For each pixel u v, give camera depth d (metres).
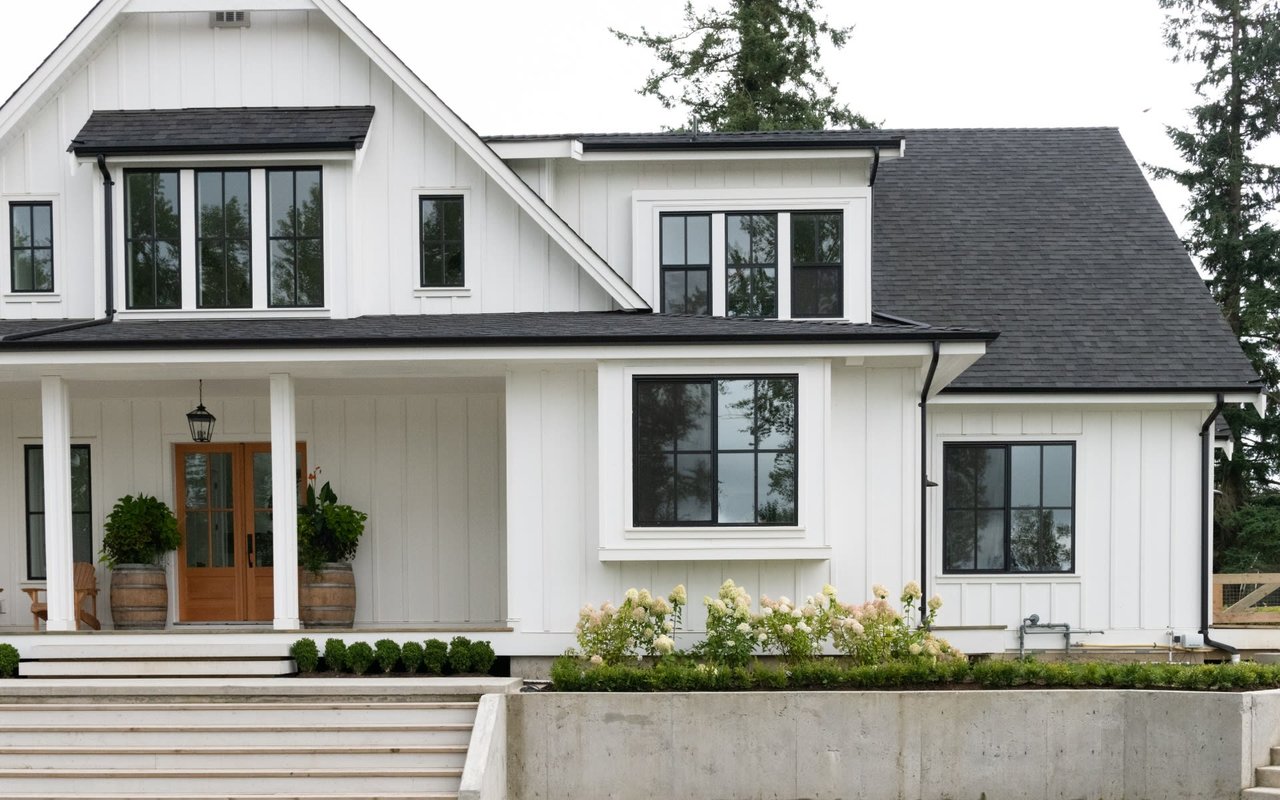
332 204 15.80
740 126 32.44
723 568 14.34
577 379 14.56
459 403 16.72
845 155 16.66
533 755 12.27
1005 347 17.52
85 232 16.39
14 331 14.98
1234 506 30.53
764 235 16.88
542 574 14.45
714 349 13.93
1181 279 18.84
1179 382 16.73
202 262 15.88
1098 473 17.09
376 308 16.12
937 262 19.19
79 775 11.56
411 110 16.22
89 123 16.14
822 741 12.26
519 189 15.87
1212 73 31.23
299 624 15.63
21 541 16.81
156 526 16.08
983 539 17.19
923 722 12.26
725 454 14.11
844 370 14.88
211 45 16.50
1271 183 30.97
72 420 16.81
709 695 12.30
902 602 13.88
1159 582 16.98
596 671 12.73
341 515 15.76
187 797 11.29
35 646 14.02
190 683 12.82
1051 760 12.25
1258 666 12.79
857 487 14.80
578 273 16.12
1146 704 12.16
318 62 16.39
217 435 16.86
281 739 12.07
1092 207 20.39
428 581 16.62
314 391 16.36
